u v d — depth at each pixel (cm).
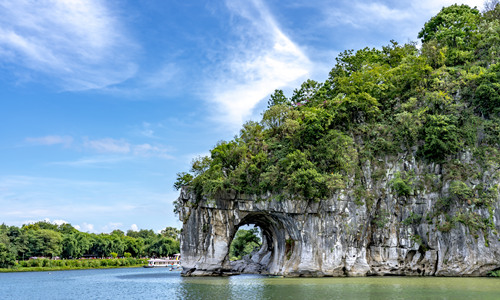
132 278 8312
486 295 4028
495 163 6216
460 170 6412
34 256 13900
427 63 7762
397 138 6975
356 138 7244
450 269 6116
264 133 7925
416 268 6425
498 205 6025
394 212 6681
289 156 6731
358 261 6506
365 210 6606
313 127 6931
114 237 17688
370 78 7700
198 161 7975
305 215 6775
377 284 5131
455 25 8519
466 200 6203
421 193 6581
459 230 6125
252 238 11075
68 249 14788
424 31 9425
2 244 11788
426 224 6444
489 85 6600
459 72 7262
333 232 6550
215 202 7300
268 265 8538
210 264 7338
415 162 6812
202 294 4666
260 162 7369
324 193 6669
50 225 17888
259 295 4409
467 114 6781
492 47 7288
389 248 6562
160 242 18325
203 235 7494
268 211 7094
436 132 6531
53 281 8131
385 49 9425
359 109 7438
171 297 4550
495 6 8569
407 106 7025
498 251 5878
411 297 3962
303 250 6719
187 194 7694
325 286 5022
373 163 6956
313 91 9450
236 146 7669
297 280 5959
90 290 6012
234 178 7269
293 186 6712
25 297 5356
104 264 15062
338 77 8575
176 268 13912
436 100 6838
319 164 6919
